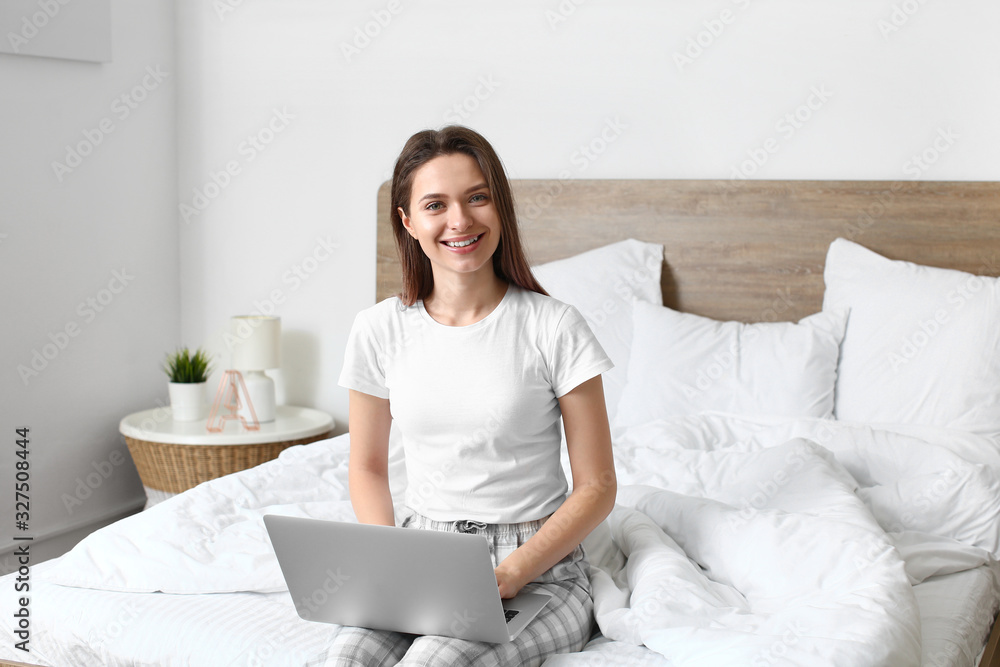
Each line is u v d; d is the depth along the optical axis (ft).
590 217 9.78
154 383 11.19
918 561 5.67
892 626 4.20
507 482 4.73
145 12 10.74
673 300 9.57
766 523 5.24
